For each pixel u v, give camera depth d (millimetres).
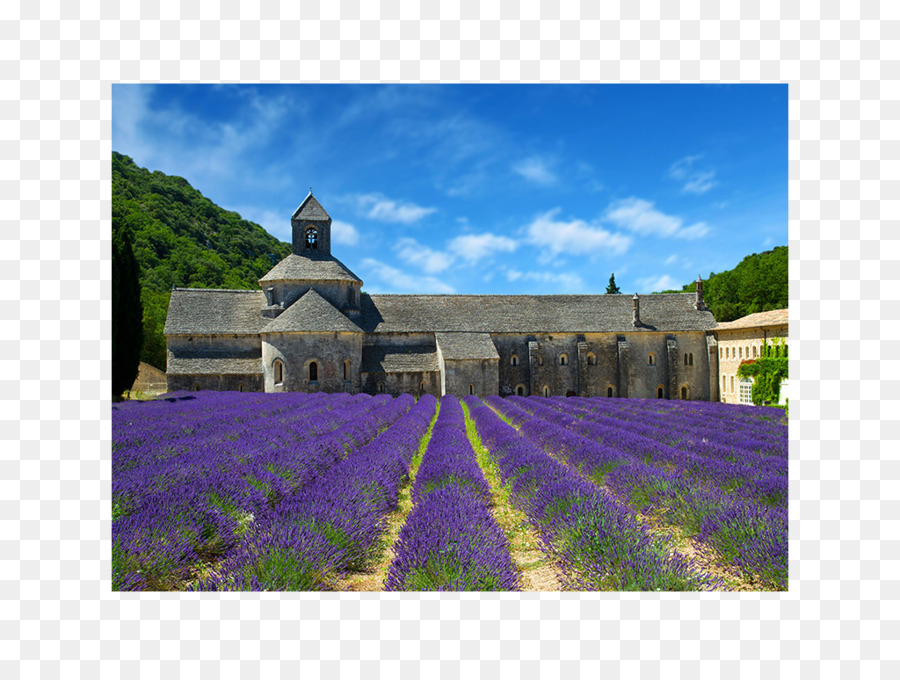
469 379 40469
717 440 15750
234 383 39188
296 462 10453
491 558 5598
